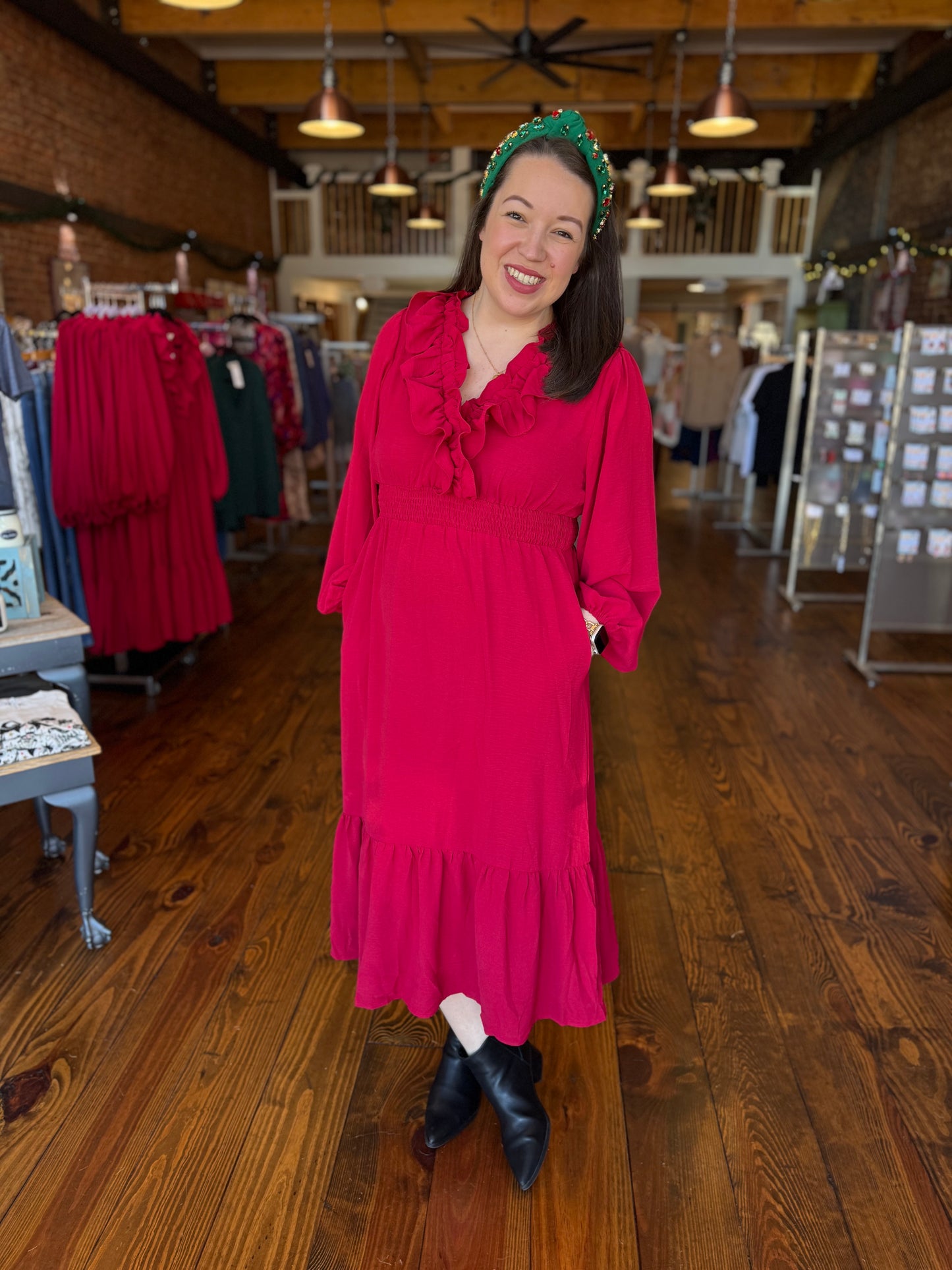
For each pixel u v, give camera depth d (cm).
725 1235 140
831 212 1180
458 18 757
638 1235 139
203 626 381
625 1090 168
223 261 1009
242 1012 186
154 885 230
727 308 1744
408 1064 173
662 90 1004
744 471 656
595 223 124
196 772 294
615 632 137
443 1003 152
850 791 288
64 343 310
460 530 129
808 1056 177
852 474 496
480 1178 149
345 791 149
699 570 595
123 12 757
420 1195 145
